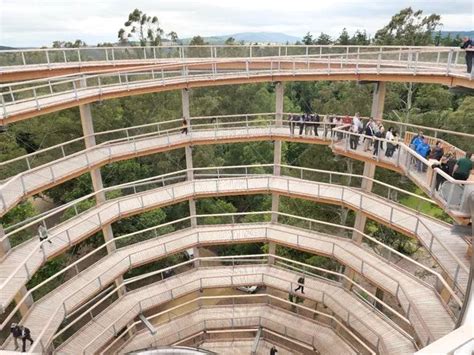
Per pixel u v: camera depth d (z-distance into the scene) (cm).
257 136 2202
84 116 1973
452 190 1162
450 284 1597
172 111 3738
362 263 1791
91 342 1606
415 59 1767
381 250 2758
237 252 3067
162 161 3491
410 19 5131
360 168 2891
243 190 2180
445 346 309
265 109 4369
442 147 1551
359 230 2059
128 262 1978
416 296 1598
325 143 2064
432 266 2627
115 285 2159
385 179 2892
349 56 2158
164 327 2028
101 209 2020
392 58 2062
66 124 3453
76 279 1839
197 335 2059
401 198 3222
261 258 2909
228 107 4441
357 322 1773
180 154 3578
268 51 2341
